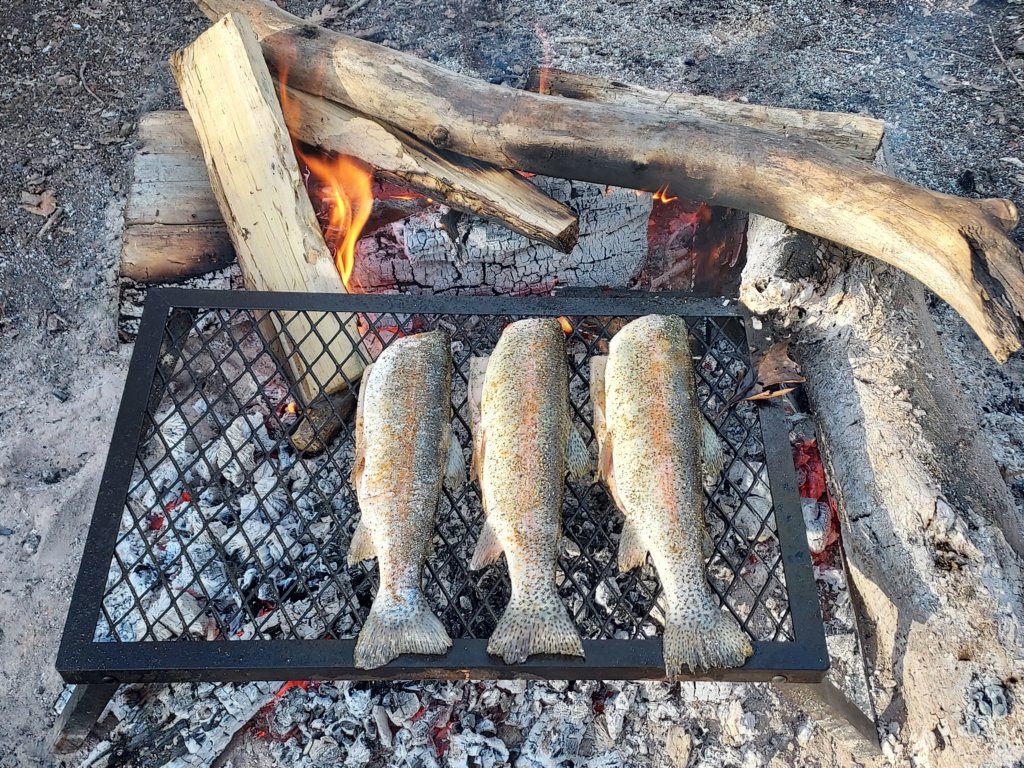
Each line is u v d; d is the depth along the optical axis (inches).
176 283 38.0
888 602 27.7
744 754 28.4
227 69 34.9
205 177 38.1
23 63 51.7
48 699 31.1
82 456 37.1
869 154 35.1
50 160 47.1
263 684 29.4
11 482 36.4
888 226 28.7
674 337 29.4
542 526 25.8
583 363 32.8
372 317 35.7
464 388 33.8
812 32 52.7
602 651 23.4
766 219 34.0
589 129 31.9
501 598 29.2
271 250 34.0
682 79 49.8
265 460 31.2
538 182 36.4
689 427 27.4
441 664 23.1
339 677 23.7
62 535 35.0
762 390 28.8
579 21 53.1
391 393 28.1
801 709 27.8
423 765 28.1
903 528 27.6
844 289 31.6
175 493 33.0
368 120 34.8
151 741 28.8
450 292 38.6
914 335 31.6
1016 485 33.6
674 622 23.8
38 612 33.1
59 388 39.2
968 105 48.4
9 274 42.6
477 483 31.5
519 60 50.5
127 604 30.2
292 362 33.1
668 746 28.6
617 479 27.2
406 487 26.4
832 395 31.6
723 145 31.2
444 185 33.8
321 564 30.6
